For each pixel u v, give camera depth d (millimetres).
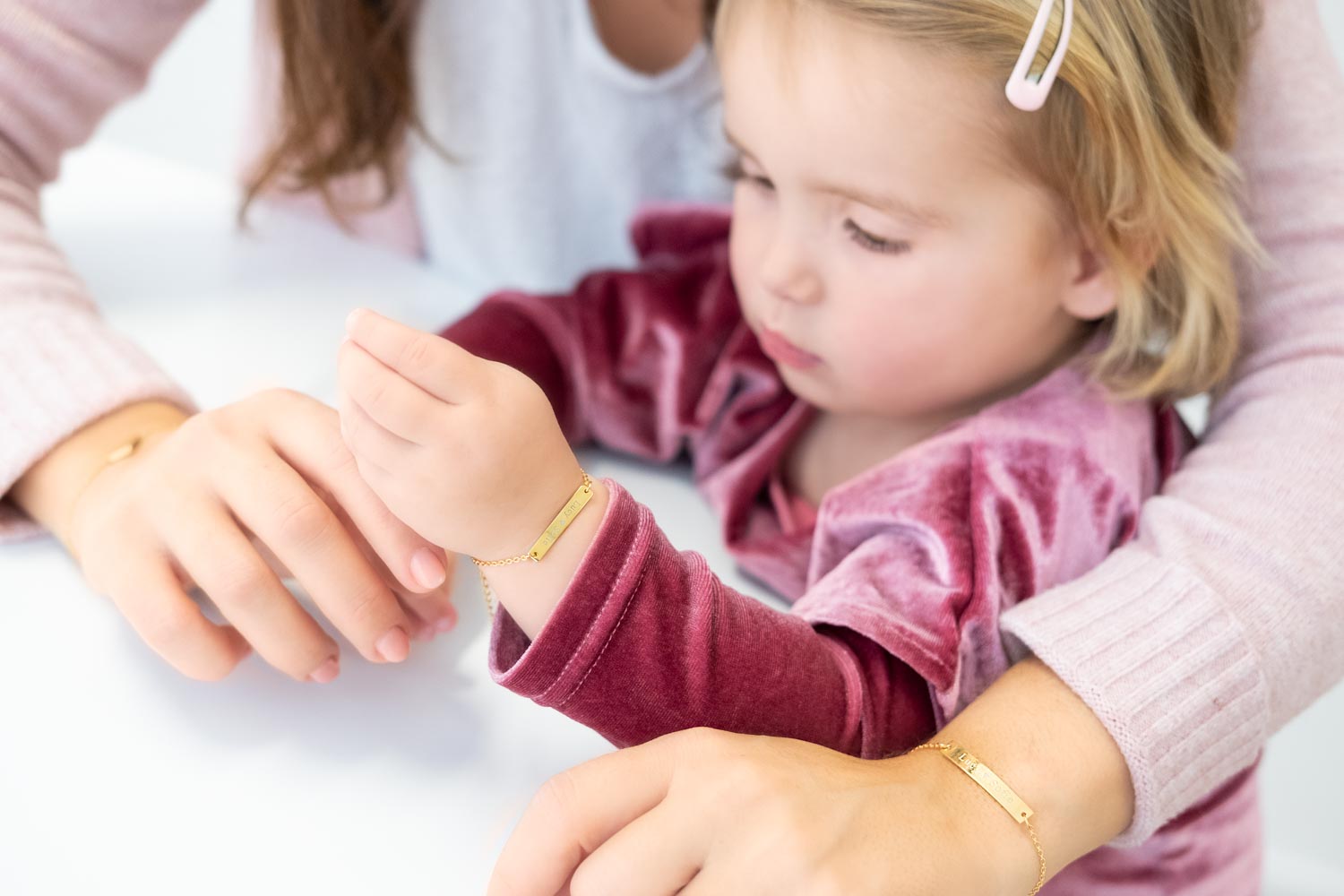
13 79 833
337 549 656
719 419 824
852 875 585
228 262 954
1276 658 680
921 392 762
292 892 618
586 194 971
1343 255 761
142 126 1598
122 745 657
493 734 677
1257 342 780
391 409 594
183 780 647
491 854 635
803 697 644
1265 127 766
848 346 745
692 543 791
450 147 959
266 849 629
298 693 685
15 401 725
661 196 960
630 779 609
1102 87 696
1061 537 721
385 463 606
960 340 743
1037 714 652
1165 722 652
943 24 684
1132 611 675
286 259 968
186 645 665
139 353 762
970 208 712
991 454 727
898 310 731
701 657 625
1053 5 682
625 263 990
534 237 971
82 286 803
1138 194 724
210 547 657
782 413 819
